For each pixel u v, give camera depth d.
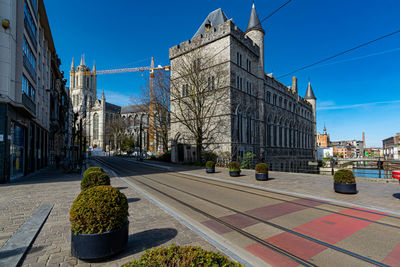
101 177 8.23
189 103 32.28
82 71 113.69
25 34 16.89
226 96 28.92
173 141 35.78
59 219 6.21
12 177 15.39
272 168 38.41
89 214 3.87
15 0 14.92
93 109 101.00
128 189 11.31
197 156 30.05
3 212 6.80
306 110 60.91
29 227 5.39
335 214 7.12
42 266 3.71
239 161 27.92
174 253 2.52
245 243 4.95
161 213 6.94
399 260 4.22
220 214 7.12
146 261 2.41
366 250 4.63
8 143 14.02
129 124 77.25
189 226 5.75
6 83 13.90
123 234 4.19
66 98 44.34
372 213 7.22
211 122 30.66
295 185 12.48
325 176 16.27
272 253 4.48
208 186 12.68
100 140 96.94
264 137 35.41
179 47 34.78
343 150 132.88
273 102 41.47
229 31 28.88
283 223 6.27
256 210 7.59
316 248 4.72
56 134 37.12
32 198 8.94
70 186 12.17
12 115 14.92
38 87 22.80
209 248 4.48
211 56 30.94
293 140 49.97
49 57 28.69
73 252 3.95
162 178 16.55
